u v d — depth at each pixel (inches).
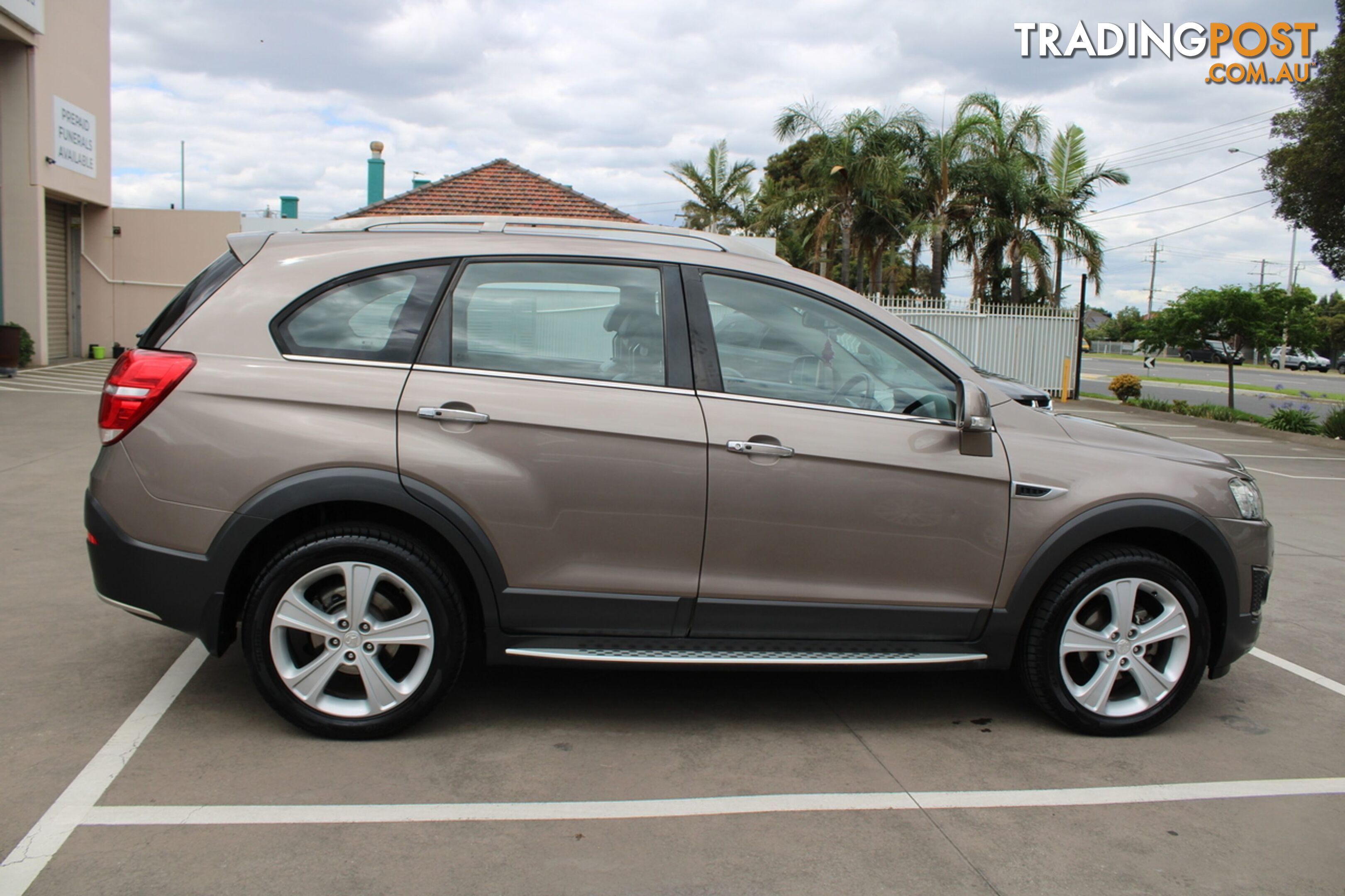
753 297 139.6
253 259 134.0
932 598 138.4
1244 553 144.8
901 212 914.1
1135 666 142.9
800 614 136.0
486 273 134.7
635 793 120.6
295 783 118.8
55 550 222.8
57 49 740.7
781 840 111.1
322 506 130.0
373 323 131.6
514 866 103.0
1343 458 571.5
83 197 791.1
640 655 131.7
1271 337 762.8
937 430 138.3
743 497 132.2
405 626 129.2
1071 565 141.3
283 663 128.6
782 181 1571.1
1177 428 713.0
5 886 95.2
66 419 446.9
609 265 137.4
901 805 120.7
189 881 97.3
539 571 130.8
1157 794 126.8
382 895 96.7
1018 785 127.7
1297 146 582.6
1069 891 103.0
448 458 127.0
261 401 126.3
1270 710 160.2
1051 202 968.3
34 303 726.5
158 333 131.0
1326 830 118.8
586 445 129.6
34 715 135.7
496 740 134.4
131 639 167.9
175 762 123.0
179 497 124.9
